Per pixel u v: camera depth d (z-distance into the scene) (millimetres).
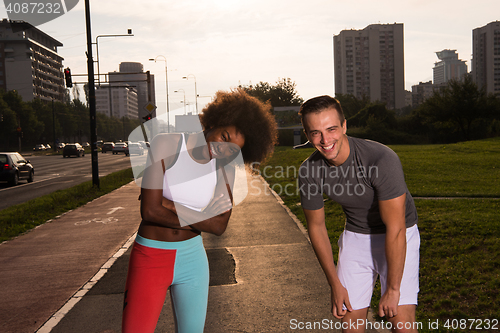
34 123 83062
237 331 3393
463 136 53281
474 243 5258
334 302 2428
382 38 160500
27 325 3715
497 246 5051
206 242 6625
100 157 46938
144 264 1977
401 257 2135
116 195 13688
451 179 12672
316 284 4473
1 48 118688
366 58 160750
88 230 8156
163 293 2014
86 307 4109
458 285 4031
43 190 16562
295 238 6711
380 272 2438
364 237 2422
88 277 5133
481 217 6738
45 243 7121
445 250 5113
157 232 1987
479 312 3449
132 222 8883
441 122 52938
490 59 178250
